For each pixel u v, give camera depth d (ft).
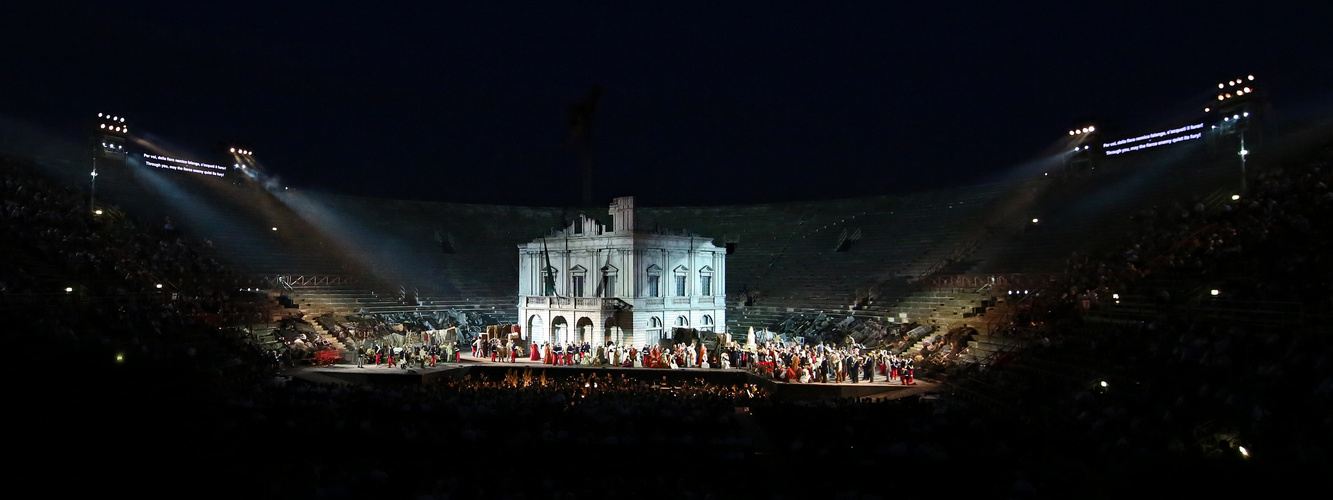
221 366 153.28
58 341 127.34
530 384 173.06
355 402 125.39
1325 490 71.87
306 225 294.66
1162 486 78.89
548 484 83.61
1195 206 198.08
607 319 214.07
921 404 127.03
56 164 254.06
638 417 119.03
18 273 159.43
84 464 84.02
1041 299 189.06
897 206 317.83
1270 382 96.89
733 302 287.28
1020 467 88.99
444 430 107.34
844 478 89.56
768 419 118.52
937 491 83.92
